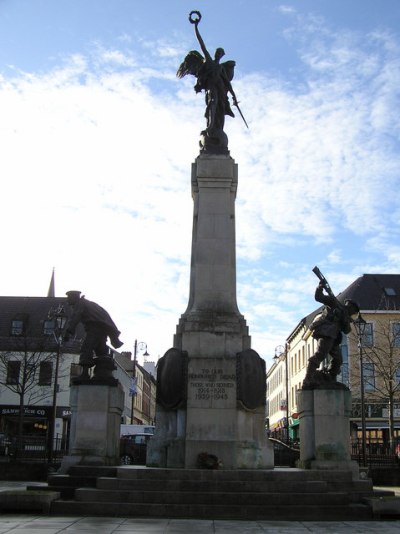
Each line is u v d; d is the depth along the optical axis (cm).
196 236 1892
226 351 1736
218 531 1111
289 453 2691
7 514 1312
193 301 1853
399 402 5250
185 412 1686
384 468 2555
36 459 2844
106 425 1631
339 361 1855
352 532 1123
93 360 1723
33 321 5722
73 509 1322
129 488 1408
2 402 5106
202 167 1916
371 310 5516
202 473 1443
